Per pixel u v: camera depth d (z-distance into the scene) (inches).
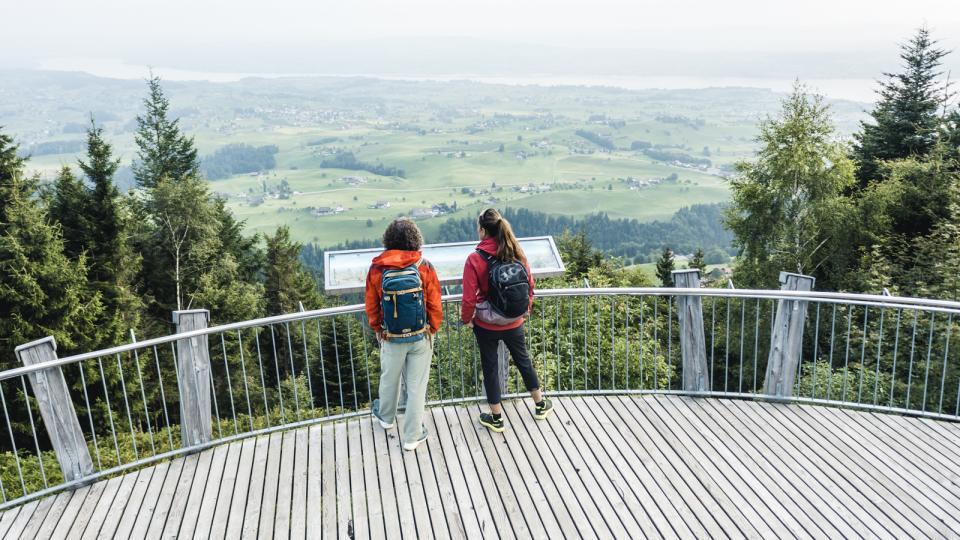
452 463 165.8
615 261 1309.1
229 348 956.6
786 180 942.4
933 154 934.4
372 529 141.0
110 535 140.7
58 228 850.8
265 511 148.2
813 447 172.1
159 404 807.7
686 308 201.3
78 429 159.5
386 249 163.3
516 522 142.0
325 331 864.9
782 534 136.8
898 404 480.4
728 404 197.3
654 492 151.9
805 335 730.2
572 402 198.5
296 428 185.6
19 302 669.3
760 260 1003.9
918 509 145.0
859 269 858.1
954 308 179.5
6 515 148.5
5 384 631.8
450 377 206.4
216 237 1123.3
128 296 872.3
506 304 162.9
